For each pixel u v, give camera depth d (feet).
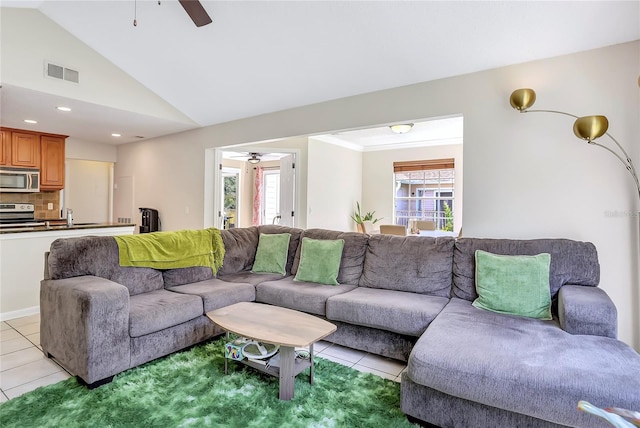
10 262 10.91
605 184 8.38
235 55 11.18
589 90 8.48
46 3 10.51
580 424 4.41
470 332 6.29
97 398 6.39
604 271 8.41
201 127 16.75
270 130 14.38
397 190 22.98
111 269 8.88
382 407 6.26
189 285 10.09
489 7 7.79
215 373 7.38
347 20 8.95
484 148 9.75
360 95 11.98
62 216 20.02
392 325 7.82
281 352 6.43
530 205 9.19
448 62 9.69
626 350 5.52
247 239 12.57
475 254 8.64
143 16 10.30
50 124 15.87
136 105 13.61
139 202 20.30
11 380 7.09
